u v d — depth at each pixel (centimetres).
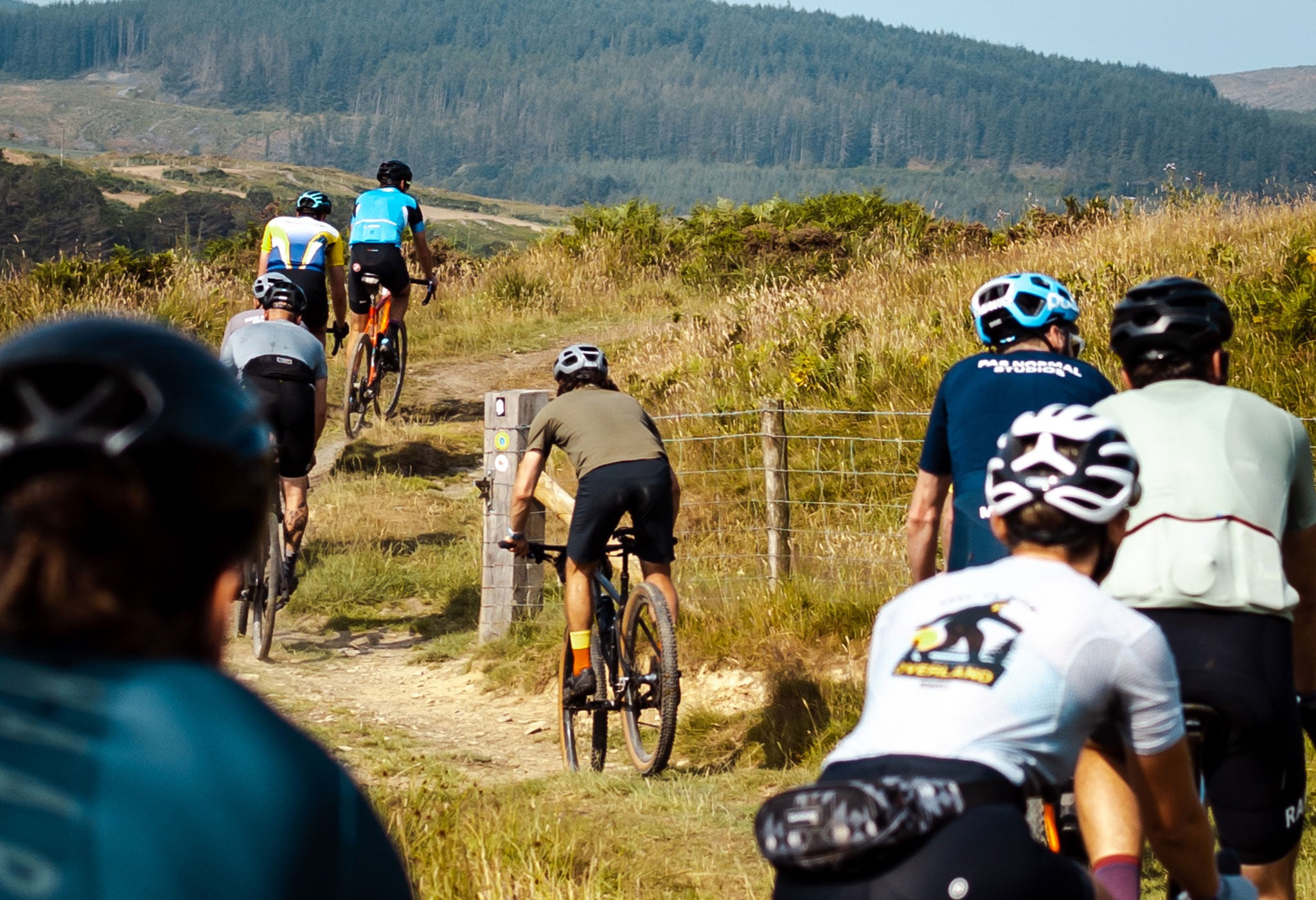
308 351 2078
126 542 307
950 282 3941
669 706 1581
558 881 1148
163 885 276
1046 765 613
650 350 4178
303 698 2006
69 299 4381
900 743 609
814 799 572
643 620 1675
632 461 1605
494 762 1755
